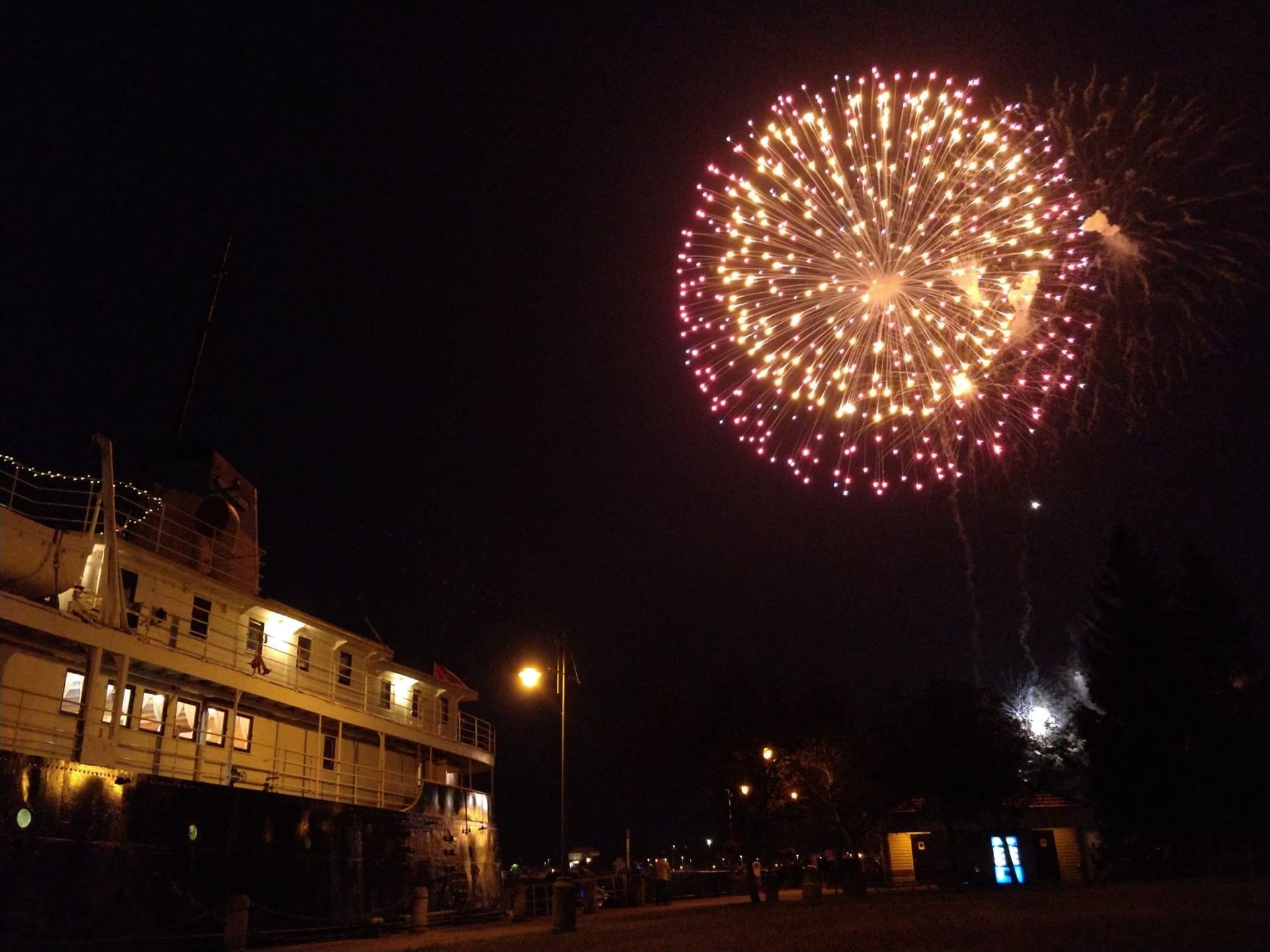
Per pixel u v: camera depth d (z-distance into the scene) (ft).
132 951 54.95
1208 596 124.88
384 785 97.45
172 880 58.95
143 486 81.56
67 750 60.08
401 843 86.84
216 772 72.95
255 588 88.12
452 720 116.88
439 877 92.94
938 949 40.45
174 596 73.05
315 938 70.85
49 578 59.06
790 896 128.57
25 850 49.75
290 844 70.64
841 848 131.03
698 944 51.83
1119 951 35.76
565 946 56.80
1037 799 133.28
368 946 65.21
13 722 54.60
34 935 49.32
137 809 57.57
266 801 68.95
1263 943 36.35
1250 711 116.98
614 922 83.71
